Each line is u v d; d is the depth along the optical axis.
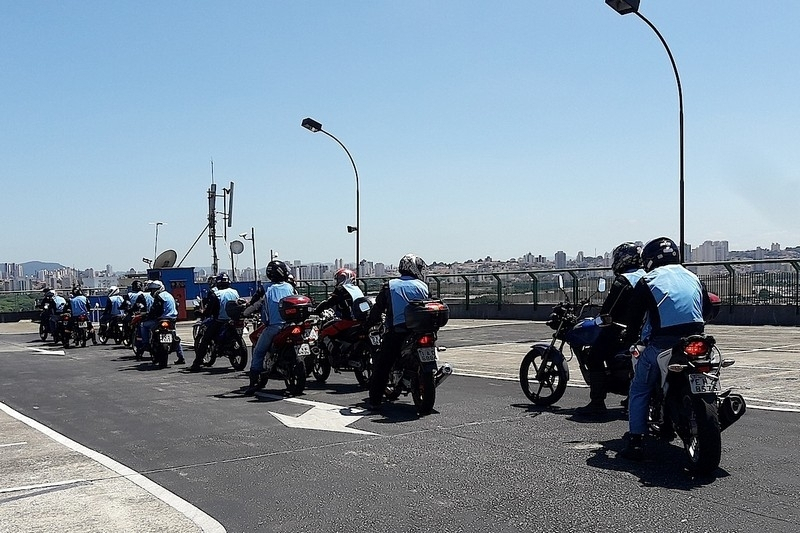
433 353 9.36
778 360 13.62
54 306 25.06
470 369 14.07
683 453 7.15
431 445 7.73
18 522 5.63
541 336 21.20
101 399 11.91
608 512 5.50
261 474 6.86
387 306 9.79
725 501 5.68
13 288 51.91
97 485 6.64
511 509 5.64
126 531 5.39
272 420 9.41
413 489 6.23
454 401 10.37
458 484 6.32
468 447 7.59
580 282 26.67
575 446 7.52
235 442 8.21
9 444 8.51
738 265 22.19
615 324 8.51
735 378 11.52
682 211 20.94
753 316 21.88
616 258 8.65
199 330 15.48
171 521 5.60
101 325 23.47
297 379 11.23
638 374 6.89
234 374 14.48
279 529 5.39
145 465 7.34
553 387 10.22
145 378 14.41
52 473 7.11
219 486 6.51
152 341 16.45
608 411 9.30
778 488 5.98
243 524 5.52
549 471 6.63
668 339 6.66
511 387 11.62
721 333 19.39
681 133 20.81
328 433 8.50
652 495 5.88
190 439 8.47
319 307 12.16
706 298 7.56
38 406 11.41
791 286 21.19
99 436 8.88
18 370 16.70
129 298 21.91
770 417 8.57
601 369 8.95
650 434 7.61
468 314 30.77
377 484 6.41
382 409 9.94
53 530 5.43
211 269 36.06
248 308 12.06
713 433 6.16
